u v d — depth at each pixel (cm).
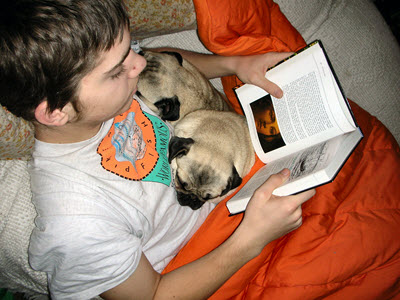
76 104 111
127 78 124
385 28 288
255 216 153
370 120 222
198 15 206
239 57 220
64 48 93
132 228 151
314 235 178
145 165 167
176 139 204
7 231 169
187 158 211
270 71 187
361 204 185
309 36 274
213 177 206
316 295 170
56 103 105
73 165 137
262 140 197
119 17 103
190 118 234
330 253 172
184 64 251
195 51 279
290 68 177
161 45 271
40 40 90
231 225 188
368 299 173
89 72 104
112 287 134
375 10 290
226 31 211
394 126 279
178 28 239
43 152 138
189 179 206
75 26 92
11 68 94
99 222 132
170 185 186
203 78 259
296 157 174
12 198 169
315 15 273
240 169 225
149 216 156
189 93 242
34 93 100
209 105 257
